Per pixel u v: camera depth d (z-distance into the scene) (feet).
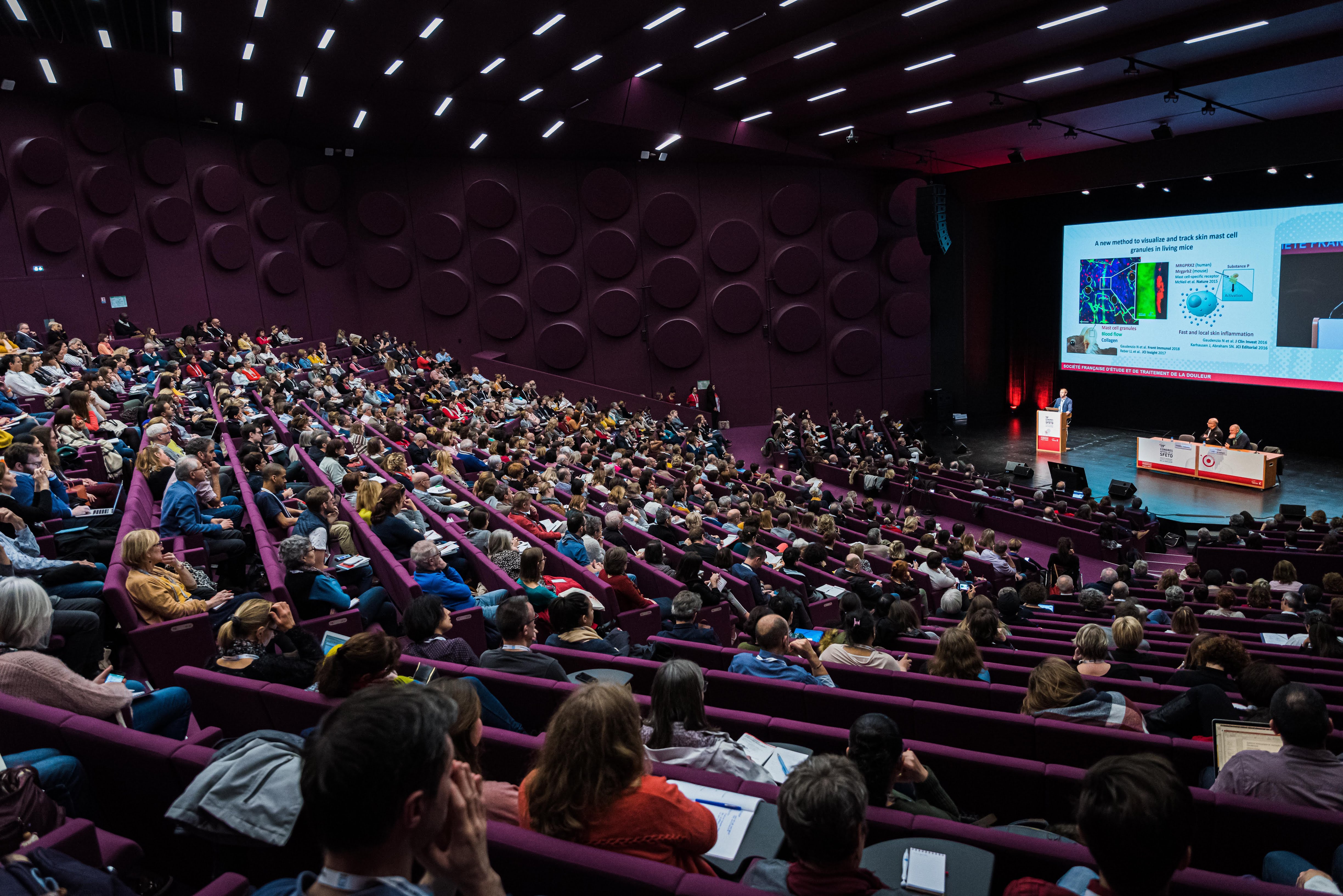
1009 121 70.33
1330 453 80.64
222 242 75.66
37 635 12.87
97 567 19.58
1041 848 9.06
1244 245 77.41
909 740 13.53
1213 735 13.83
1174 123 69.41
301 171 82.17
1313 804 10.67
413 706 4.69
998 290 103.14
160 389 48.96
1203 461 71.05
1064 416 83.71
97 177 66.44
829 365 99.66
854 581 29.45
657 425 82.17
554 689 14.39
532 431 62.90
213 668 14.29
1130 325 87.45
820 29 57.06
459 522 30.22
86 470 30.68
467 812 4.89
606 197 91.61
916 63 59.31
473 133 78.84
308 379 65.16
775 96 73.77
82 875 7.45
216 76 60.64
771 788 9.94
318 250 83.76
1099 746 14.01
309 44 54.34
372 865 4.55
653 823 7.72
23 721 11.10
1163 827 5.53
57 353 51.13
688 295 95.25
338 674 12.25
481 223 89.56
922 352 102.12
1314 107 62.95
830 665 18.58
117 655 19.08
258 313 79.71
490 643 21.13
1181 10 49.47
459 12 49.03
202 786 8.86
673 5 48.34
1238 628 28.66
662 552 29.91
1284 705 10.97
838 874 7.36
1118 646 21.91
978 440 92.89
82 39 52.80
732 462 72.18
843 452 79.66
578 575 25.70
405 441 45.42
